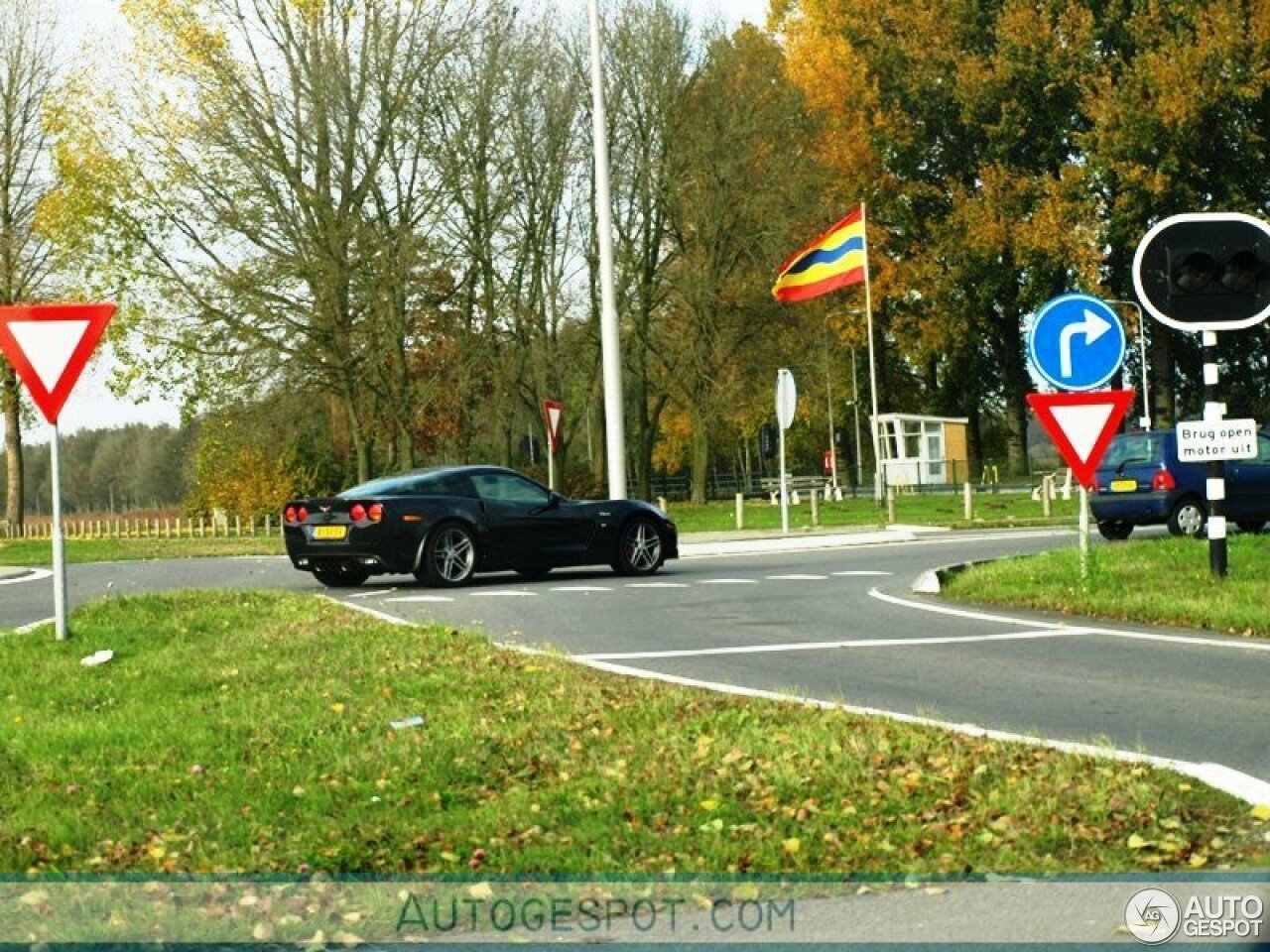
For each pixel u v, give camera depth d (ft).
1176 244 47.29
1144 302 47.91
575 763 26.27
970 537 98.78
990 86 190.70
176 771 26.53
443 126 145.69
